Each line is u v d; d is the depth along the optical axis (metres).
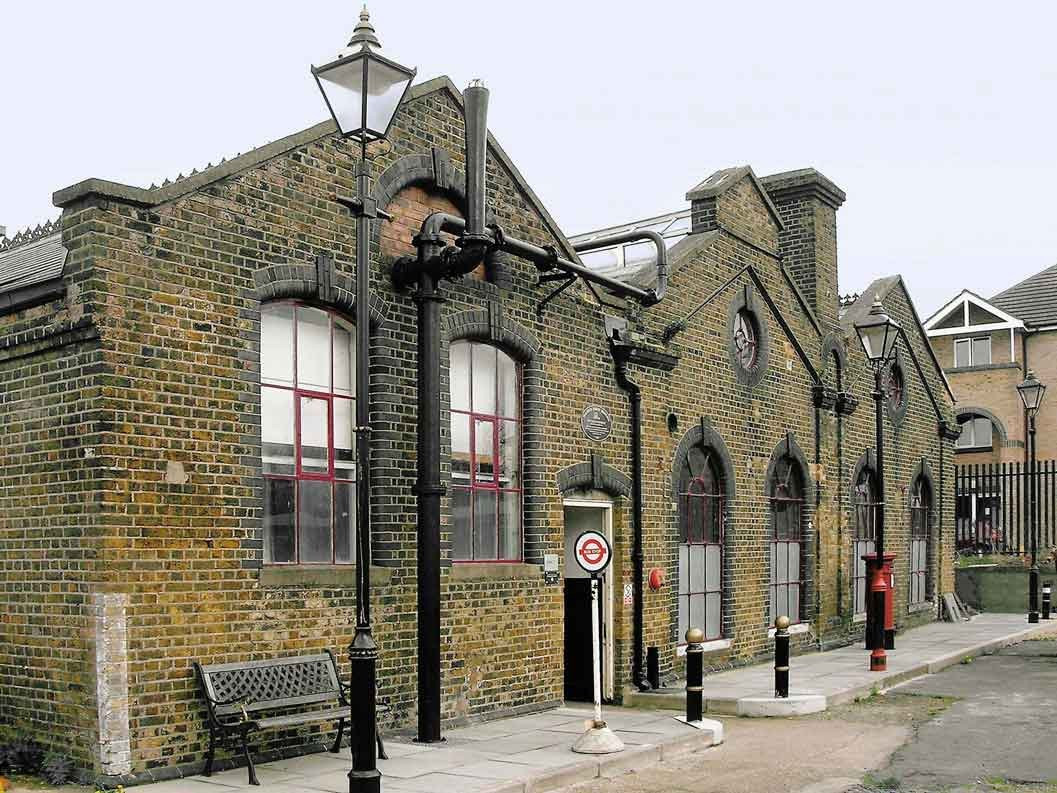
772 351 17.98
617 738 10.27
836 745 11.14
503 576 12.28
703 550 16.05
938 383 25.33
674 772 9.92
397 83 8.61
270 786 8.59
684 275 15.71
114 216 8.88
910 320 23.91
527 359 12.91
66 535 8.91
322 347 10.82
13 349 9.37
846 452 20.25
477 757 9.84
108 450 8.69
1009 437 36.06
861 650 18.91
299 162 10.38
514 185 12.95
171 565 9.04
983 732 11.69
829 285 20.44
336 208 10.74
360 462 8.29
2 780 8.76
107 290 8.78
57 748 8.89
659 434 14.96
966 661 18.08
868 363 21.44
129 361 8.89
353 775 8.00
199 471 9.31
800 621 18.67
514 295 12.69
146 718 8.77
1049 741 11.16
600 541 10.45
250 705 9.05
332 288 10.59
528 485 12.88
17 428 9.39
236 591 9.51
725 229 16.78
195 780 8.80
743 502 16.91
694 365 15.83
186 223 9.36
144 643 8.80
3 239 17.03
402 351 11.30
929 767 10.01
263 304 10.26
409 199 11.68
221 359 9.56
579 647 14.20
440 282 11.67
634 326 14.52
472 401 12.36
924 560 24.56
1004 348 36.84
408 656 11.08
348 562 10.90
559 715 12.42
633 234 14.33
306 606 10.08
